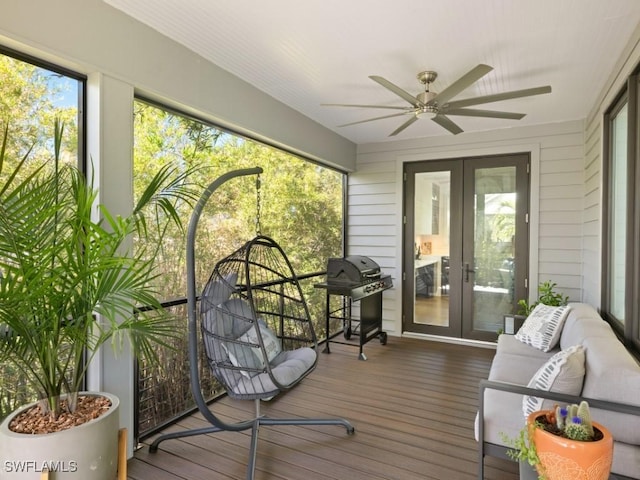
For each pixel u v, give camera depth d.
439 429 2.59
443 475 2.08
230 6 2.13
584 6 2.08
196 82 2.67
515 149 4.41
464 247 4.77
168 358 2.71
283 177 4.21
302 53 2.67
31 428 1.58
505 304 4.56
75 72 2.02
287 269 4.21
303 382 3.45
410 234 5.09
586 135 4.00
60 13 1.87
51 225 1.58
